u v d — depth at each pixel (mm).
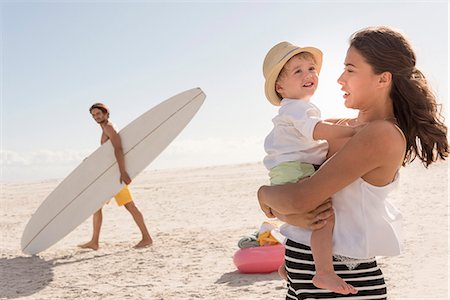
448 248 7449
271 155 2883
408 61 2318
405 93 2311
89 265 8234
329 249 2322
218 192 18406
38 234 9578
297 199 2301
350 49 2373
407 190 13969
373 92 2340
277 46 3051
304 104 2867
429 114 2330
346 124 2803
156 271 7477
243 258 6840
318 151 2738
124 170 9445
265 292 5953
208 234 10148
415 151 2412
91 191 9602
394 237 2344
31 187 27672
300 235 2441
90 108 9594
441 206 11039
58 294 6660
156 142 9945
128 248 9375
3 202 20734
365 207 2316
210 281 6691
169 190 20766
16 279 7621
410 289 5754
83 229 12875
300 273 2430
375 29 2359
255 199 15547
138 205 16859
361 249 2307
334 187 2266
